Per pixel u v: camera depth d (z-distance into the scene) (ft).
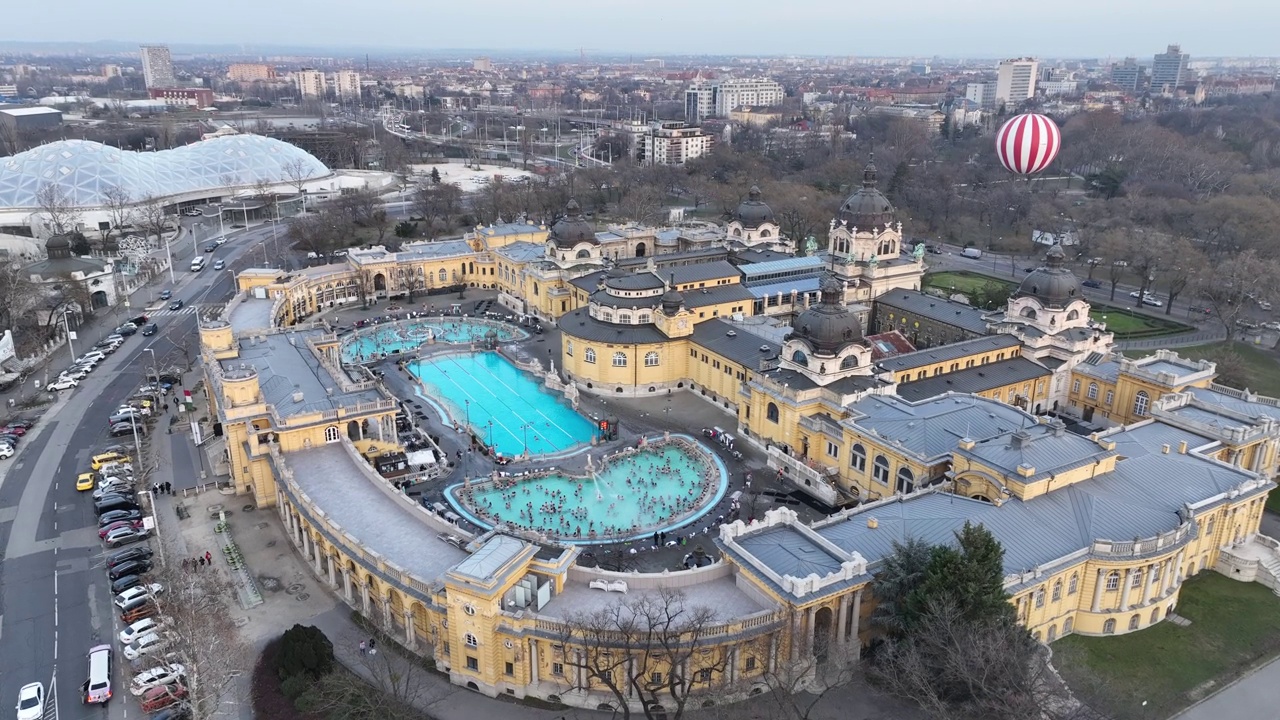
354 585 379.55
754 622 314.55
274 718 311.47
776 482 498.69
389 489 413.18
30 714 311.06
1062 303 595.47
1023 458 381.81
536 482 495.00
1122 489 391.24
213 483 489.26
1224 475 408.67
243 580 397.80
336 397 496.23
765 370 543.80
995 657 281.13
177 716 313.32
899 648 310.65
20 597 384.68
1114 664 341.00
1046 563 338.75
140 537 432.25
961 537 317.22
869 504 385.50
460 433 557.33
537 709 318.86
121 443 538.88
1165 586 367.66
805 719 293.23
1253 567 398.83
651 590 345.31
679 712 291.38
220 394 485.56
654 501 475.31
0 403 601.62
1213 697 324.80
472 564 319.88
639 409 609.42
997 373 579.07
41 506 464.24
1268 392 628.69
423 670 340.39
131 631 354.33
